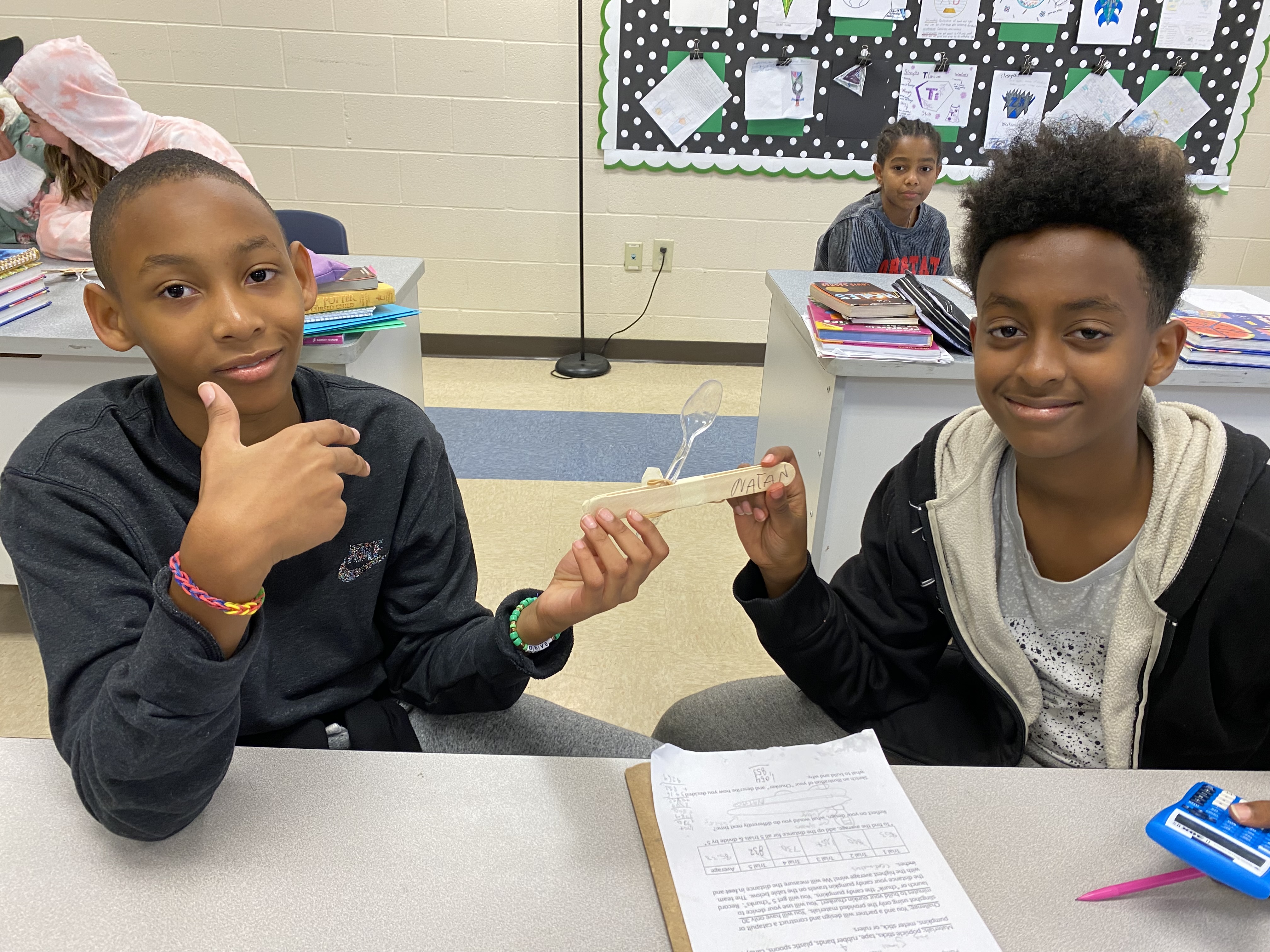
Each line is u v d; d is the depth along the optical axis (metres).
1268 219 3.46
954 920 0.58
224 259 0.71
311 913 0.57
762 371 3.64
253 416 0.82
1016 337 0.73
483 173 3.42
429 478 0.96
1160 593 0.79
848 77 3.25
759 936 0.56
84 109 2.06
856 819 0.66
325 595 0.92
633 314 3.68
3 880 0.59
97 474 0.77
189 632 0.57
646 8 3.16
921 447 0.97
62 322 1.65
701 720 1.06
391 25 3.18
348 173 3.40
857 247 2.66
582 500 2.56
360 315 1.56
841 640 0.93
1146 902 0.60
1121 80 3.23
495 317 3.67
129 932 0.55
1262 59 3.21
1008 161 0.71
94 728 0.58
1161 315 0.71
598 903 0.59
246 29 3.17
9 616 1.94
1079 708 0.90
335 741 0.95
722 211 3.48
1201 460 0.79
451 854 0.62
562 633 0.83
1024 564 0.88
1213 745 0.86
